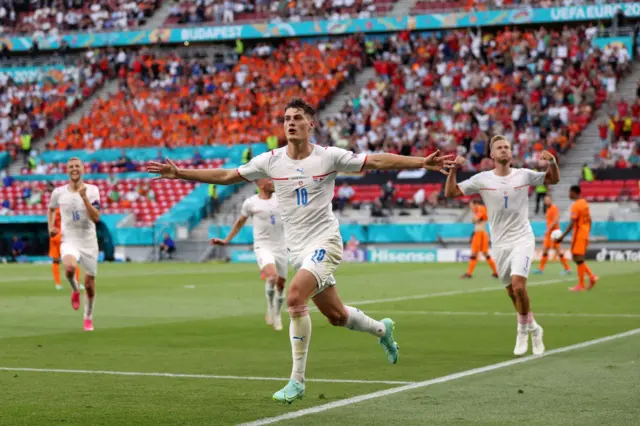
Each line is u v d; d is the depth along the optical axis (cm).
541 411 963
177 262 5116
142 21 6988
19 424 920
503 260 1429
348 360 1373
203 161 5759
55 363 1366
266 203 1817
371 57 6369
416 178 5341
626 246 4734
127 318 2084
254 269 4306
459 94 5731
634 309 2214
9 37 7125
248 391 1111
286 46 6650
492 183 1426
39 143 6388
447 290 2897
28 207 5747
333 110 6056
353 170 1039
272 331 1802
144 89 6488
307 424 905
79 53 7175
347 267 4344
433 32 6456
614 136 5219
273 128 5847
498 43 5984
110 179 5725
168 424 916
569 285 3056
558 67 5722
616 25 5812
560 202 5072
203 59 6756
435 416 940
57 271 3114
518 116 5444
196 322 1986
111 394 1092
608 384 1134
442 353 1447
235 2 6806
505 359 1373
